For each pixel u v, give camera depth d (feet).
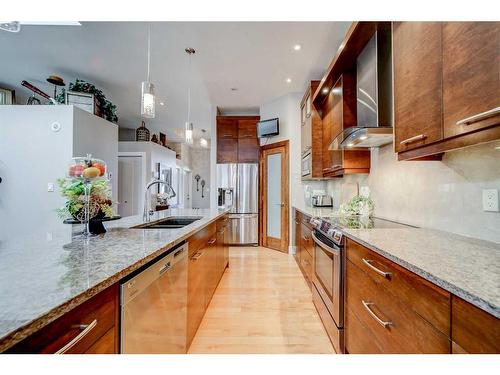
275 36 9.39
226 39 9.59
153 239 4.38
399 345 3.10
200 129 23.85
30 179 10.62
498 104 2.65
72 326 2.13
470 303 2.07
